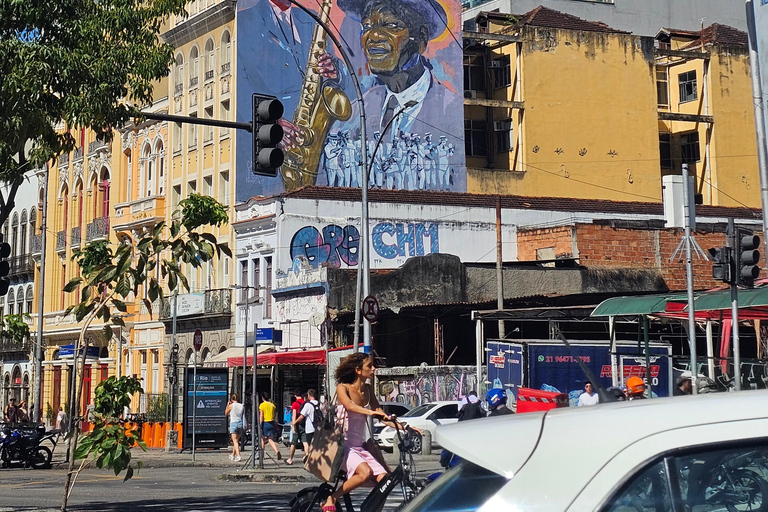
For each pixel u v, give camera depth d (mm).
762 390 3615
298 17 52281
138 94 17953
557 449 3488
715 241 49875
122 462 13914
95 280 14773
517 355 31219
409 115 53688
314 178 51594
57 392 65625
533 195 55594
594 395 23641
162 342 56250
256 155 15109
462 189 54281
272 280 48062
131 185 60188
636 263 48719
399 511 3768
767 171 21109
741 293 20969
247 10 52031
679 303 22359
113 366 60500
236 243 51156
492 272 45688
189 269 55438
